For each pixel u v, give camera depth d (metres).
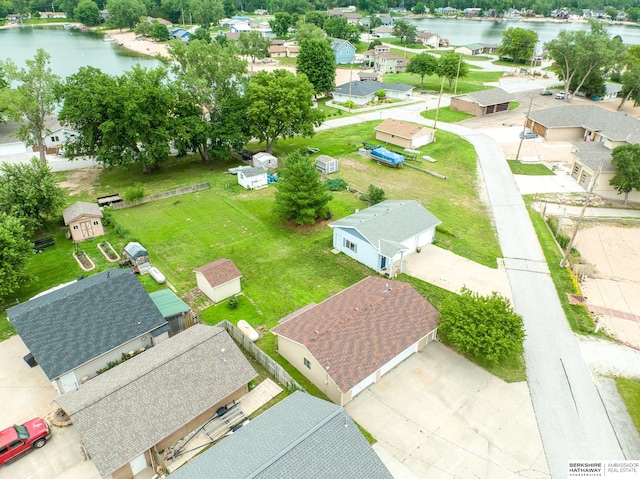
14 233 33.72
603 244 42.81
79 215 41.22
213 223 45.25
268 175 54.34
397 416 24.95
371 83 97.62
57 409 25.05
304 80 60.84
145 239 42.25
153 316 28.83
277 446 19.14
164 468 21.89
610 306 34.34
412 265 38.62
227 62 57.62
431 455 22.88
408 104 92.06
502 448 23.36
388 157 59.44
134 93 50.22
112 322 27.67
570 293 35.62
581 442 23.78
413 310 30.12
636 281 37.41
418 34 158.88
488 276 37.31
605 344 30.45
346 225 38.66
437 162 61.31
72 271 37.47
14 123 67.00
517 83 108.50
